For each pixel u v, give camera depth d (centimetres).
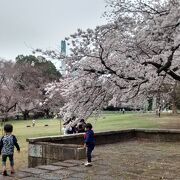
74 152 1153
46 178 895
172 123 3681
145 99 1568
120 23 1216
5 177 913
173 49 1141
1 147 966
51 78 6669
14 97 5556
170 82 1770
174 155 1290
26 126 4719
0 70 5897
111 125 3869
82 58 1229
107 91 1281
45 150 1205
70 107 1317
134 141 1778
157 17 1163
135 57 1241
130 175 934
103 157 1228
